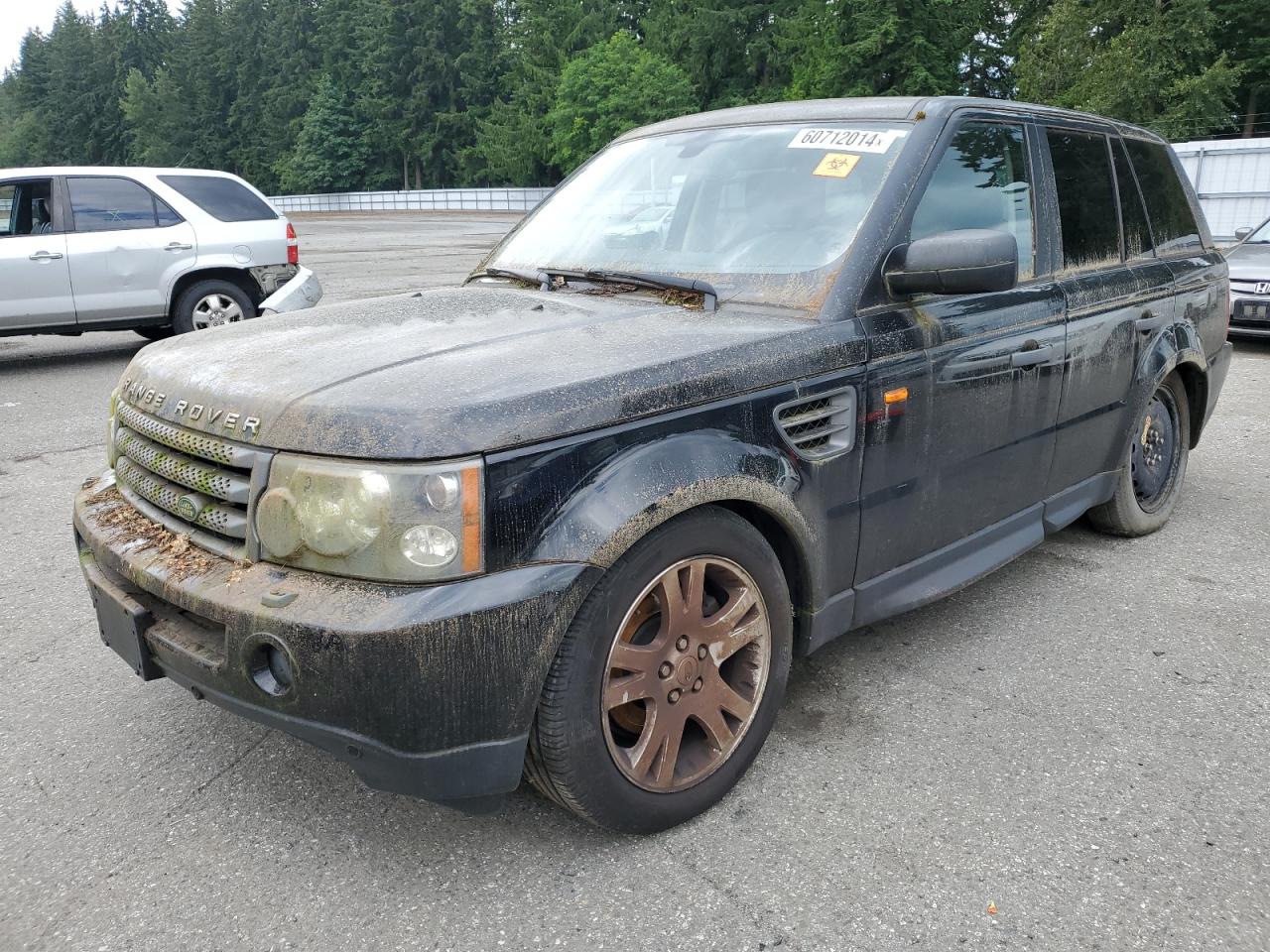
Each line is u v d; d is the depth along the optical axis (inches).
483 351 96.2
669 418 93.4
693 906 89.9
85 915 89.4
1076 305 147.6
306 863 96.7
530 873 94.8
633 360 93.7
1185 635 148.6
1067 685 132.7
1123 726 122.2
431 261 859.4
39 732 121.8
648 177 140.0
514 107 2662.4
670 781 98.0
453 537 80.2
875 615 121.6
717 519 97.6
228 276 400.8
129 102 3934.5
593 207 142.9
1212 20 1254.3
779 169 128.1
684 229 129.5
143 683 134.5
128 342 458.9
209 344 109.7
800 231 119.6
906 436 117.8
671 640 95.7
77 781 111.0
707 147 138.1
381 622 78.2
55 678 136.1
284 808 105.7
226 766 114.1
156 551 94.7
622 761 93.5
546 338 101.1
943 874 94.4
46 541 191.6
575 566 84.7
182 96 3809.1
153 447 99.9
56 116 4534.9
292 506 82.7
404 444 79.6
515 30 2728.8
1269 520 202.4
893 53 1632.6
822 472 107.3
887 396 114.2
